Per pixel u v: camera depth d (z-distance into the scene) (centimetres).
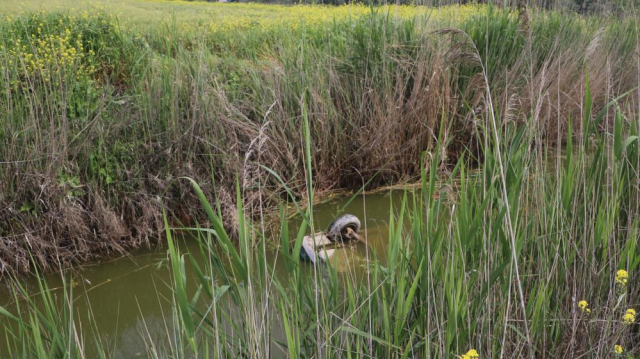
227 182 580
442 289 279
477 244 303
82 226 522
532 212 337
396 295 285
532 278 322
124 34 801
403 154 674
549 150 605
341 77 689
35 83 582
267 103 635
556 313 309
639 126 361
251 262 293
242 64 708
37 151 512
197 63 660
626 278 296
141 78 628
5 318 432
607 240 326
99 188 543
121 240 540
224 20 1084
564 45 736
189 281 478
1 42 665
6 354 390
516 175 327
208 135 587
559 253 326
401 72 689
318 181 649
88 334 422
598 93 708
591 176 351
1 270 471
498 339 287
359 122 668
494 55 688
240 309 281
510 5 746
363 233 526
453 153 673
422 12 728
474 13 741
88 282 481
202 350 317
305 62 680
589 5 863
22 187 505
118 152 557
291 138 631
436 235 286
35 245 497
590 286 315
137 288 481
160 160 570
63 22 783
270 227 563
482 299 286
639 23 795
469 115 638
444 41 666
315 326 277
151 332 421
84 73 626
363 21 741
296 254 276
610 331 298
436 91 654
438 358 268
